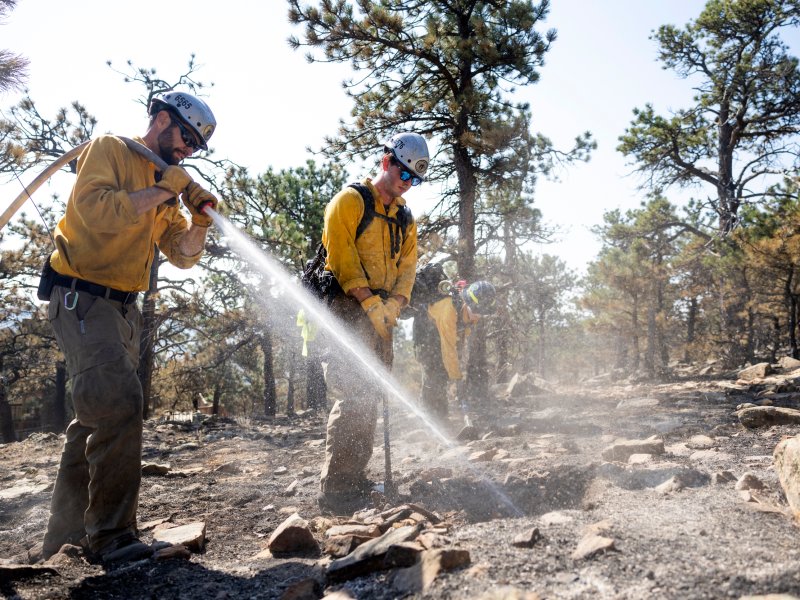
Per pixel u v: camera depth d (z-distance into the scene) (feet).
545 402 36.04
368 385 12.10
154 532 10.94
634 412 25.55
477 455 15.39
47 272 9.52
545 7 47.21
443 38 50.29
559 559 6.84
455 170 53.42
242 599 7.41
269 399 85.25
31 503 15.37
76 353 9.13
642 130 90.22
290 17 47.44
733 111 91.97
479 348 48.60
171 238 10.71
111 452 9.09
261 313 65.62
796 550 6.56
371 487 12.40
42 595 7.55
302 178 72.02
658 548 6.84
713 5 86.74
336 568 7.36
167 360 88.94
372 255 12.05
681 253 94.68
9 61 22.76
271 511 12.65
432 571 6.73
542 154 53.26
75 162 10.06
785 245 71.97
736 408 24.25
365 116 50.60
